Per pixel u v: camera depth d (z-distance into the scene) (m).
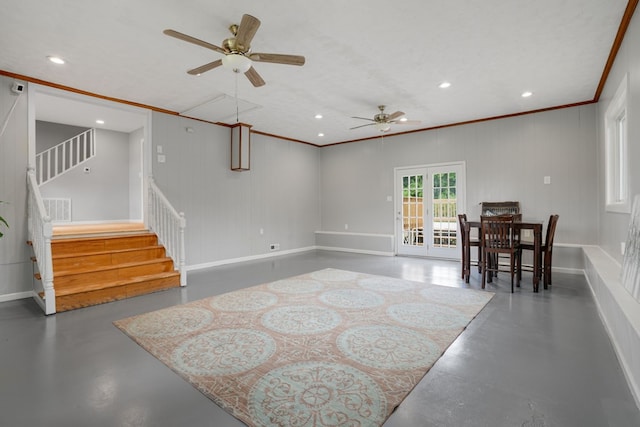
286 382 2.01
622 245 3.28
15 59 3.52
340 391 1.91
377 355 2.37
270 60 2.76
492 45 3.28
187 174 5.70
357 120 6.08
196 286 4.44
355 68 3.80
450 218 6.52
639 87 2.58
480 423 1.63
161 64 3.66
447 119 6.04
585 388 1.94
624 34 3.02
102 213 7.09
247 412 1.72
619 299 2.36
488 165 6.00
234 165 6.36
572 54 3.46
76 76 3.98
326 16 2.76
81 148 6.99
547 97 4.84
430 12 2.71
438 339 2.64
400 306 3.50
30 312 3.38
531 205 5.56
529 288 4.23
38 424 1.64
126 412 1.74
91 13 2.69
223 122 6.14
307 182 8.20
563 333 2.76
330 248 8.16
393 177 7.27
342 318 3.14
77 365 2.25
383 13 2.72
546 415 1.69
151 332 2.81
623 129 3.87
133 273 4.21
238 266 5.99
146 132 5.18
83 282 3.79
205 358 2.34
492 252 4.29
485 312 3.30
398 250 7.26
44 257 3.31
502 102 5.07
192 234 5.77
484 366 2.21
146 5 2.59
